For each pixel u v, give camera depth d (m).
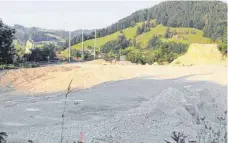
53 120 13.16
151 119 11.80
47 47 60.34
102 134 10.12
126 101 17.78
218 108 12.26
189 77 29.83
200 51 60.44
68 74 30.94
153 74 34.16
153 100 14.90
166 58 63.88
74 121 12.77
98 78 29.70
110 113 14.47
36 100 18.16
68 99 18.39
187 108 13.16
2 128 11.75
